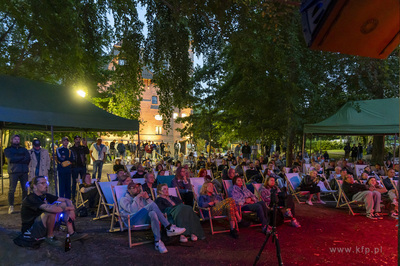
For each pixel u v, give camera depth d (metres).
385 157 19.80
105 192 6.67
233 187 6.88
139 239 5.46
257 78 12.38
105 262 4.42
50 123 7.05
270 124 16.22
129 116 12.48
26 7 8.16
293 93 11.50
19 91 7.22
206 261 4.52
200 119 17.81
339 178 10.19
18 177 7.11
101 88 18.05
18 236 4.91
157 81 11.31
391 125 11.17
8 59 11.42
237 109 15.55
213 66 16.17
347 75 14.13
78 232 5.74
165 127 11.43
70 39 8.65
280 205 4.38
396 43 2.67
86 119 7.88
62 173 8.09
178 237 5.33
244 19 7.91
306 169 12.55
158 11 9.50
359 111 12.29
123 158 19.42
